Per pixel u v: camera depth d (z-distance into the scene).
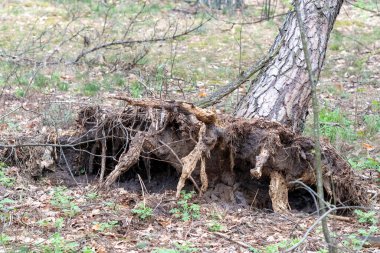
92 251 5.27
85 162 7.52
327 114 9.79
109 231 5.84
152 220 6.15
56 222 5.86
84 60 12.30
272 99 7.45
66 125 8.45
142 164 7.35
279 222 6.27
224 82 11.90
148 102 6.68
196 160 6.51
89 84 10.88
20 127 8.62
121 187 7.16
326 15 8.07
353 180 6.72
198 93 10.87
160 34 15.15
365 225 6.33
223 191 6.86
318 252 5.36
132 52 13.21
